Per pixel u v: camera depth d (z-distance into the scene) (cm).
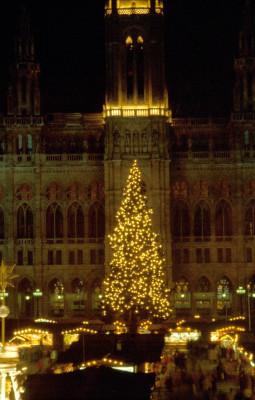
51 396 4581
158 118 14600
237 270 14788
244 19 15200
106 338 8806
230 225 14975
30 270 14912
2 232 15112
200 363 9488
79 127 15475
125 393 4612
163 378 7369
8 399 5369
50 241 15000
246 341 8238
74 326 10381
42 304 14875
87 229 15012
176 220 15050
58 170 15038
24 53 15175
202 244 14938
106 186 14550
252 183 14938
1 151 15288
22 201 15000
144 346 7800
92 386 4681
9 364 5234
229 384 7506
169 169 15000
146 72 14725
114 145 14575
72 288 15012
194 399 6531
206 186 15012
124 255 12731
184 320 12125
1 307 5625
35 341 11200
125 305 12519
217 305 14888
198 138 15412
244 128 14962
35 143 15025
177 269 14912
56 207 15050
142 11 14775
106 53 14775
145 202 14112
